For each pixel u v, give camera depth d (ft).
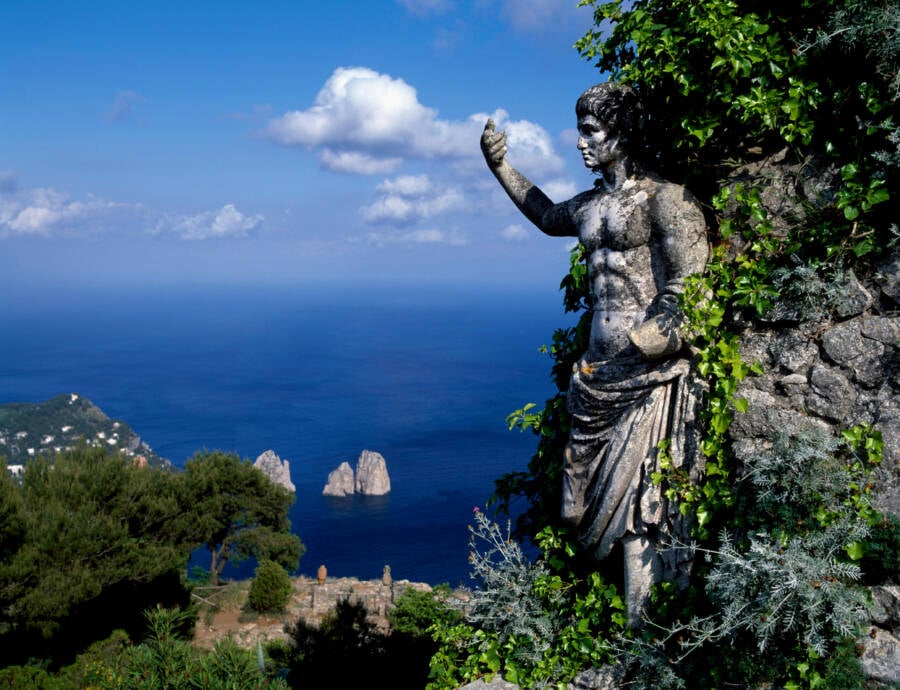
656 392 14.67
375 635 46.91
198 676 24.86
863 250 12.84
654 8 16.06
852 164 13.15
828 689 12.09
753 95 13.73
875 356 12.83
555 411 18.26
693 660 14.40
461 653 18.20
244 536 85.51
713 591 13.26
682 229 14.39
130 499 63.05
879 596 12.28
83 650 56.75
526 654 16.71
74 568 55.16
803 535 12.44
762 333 14.07
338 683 42.52
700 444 14.16
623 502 15.07
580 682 16.07
